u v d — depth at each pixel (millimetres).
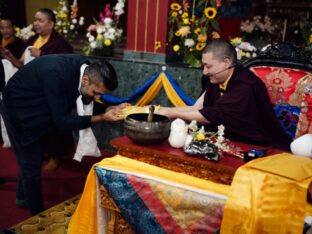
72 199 2629
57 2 6777
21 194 2537
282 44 2146
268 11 6848
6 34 4133
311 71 2061
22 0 6801
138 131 1537
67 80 1992
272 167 1359
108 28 3645
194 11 3455
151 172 1514
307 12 6547
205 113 1885
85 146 2787
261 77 2172
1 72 3234
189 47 3311
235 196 1327
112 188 1562
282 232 1291
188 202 1429
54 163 3205
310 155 1538
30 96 2084
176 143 1546
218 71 1907
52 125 2148
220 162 1446
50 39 3451
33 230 2199
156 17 3396
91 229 1653
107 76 1913
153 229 1509
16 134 2191
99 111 2508
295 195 1280
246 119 1903
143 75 3441
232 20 6176
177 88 3244
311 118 1998
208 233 1410
